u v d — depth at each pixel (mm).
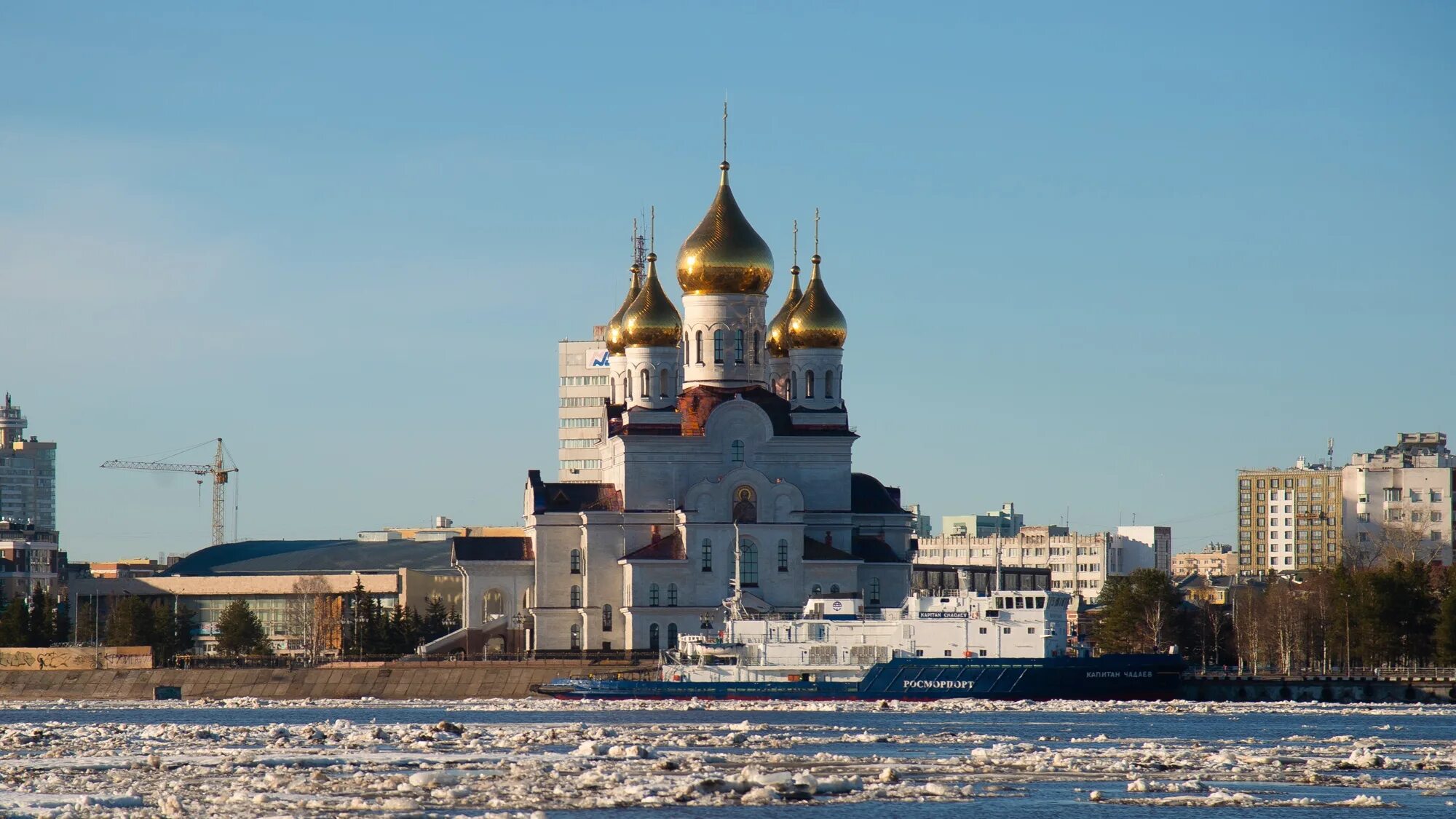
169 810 166750
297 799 173625
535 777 191875
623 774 193125
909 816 168250
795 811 170750
